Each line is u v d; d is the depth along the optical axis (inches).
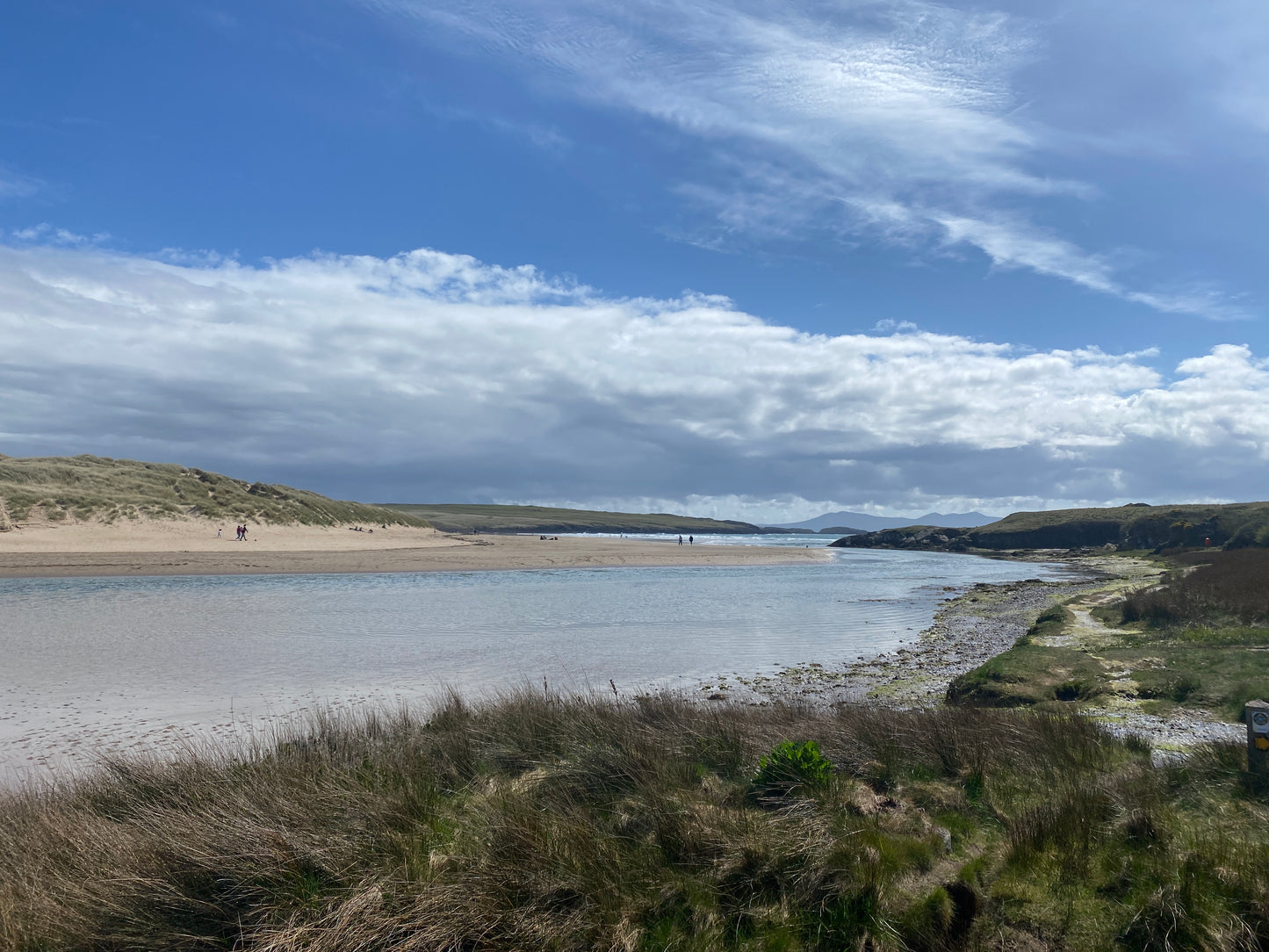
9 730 414.6
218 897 183.9
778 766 250.5
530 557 2170.3
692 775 272.7
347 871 191.2
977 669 540.1
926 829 217.2
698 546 3506.4
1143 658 534.3
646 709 372.2
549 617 942.4
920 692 547.2
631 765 265.1
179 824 209.5
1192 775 254.8
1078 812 214.7
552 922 173.6
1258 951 151.6
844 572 2059.5
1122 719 393.4
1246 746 263.1
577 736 307.1
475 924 170.1
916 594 1385.3
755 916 179.3
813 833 205.3
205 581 1357.0
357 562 1771.7
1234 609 729.6
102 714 448.1
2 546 1577.3
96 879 185.3
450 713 359.6
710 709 370.9
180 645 685.9
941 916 172.4
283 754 284.7
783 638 814.5
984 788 258.1
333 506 2829.7
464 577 1585.9
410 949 163.8
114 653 647.8
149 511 2062.0
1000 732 314.8
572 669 612.1
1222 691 423.2
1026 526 3479.3
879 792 257.0
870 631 877.2
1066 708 424.2
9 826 226.8
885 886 183.8
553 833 205.2
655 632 829.8
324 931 168.6
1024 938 167.6
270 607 993.5
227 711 456.1
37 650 655.1
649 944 172.6
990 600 1252.5
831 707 450.3
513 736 317.1
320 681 550.0
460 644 725.9
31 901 179.5
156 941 170.4
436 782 267.9
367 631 794.8
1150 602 807.1
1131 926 164.6
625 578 1657.2
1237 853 185.8
